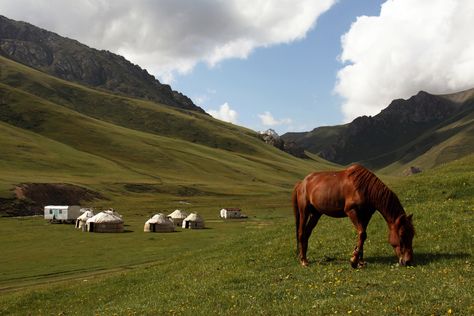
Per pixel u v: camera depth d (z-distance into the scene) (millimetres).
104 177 173125
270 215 116188
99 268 46750
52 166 172875
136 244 66000
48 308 24062
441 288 12648
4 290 36719
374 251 19391
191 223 89188
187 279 21500
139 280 25891
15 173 146625
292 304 13445
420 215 23672
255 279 17750
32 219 101875
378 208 16578
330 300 13070
